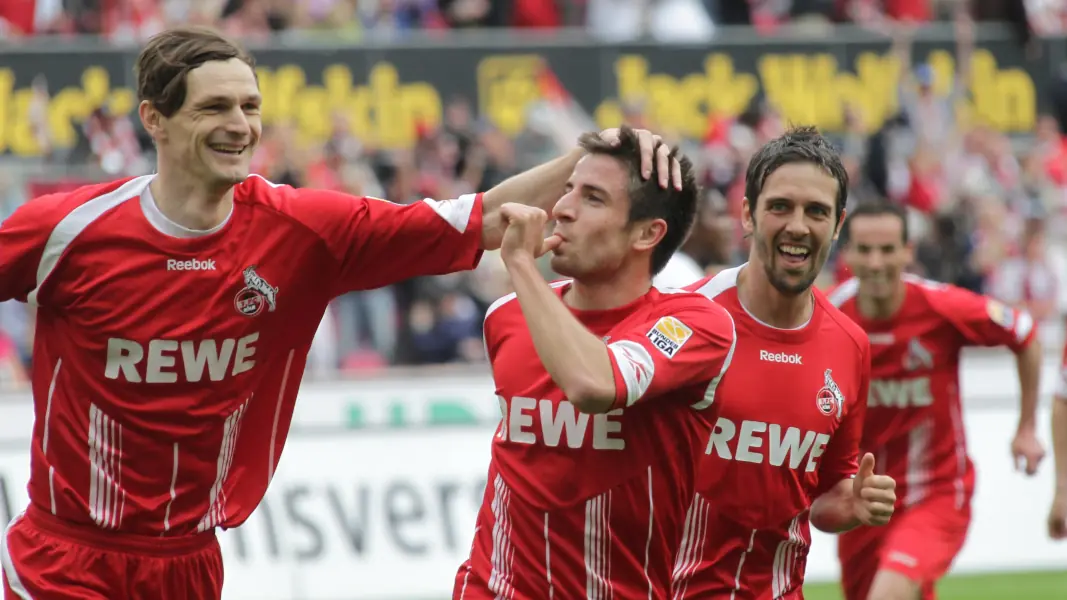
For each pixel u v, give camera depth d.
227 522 14.66
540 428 13.70
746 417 15.63
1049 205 45.81
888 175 44.31
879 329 21.77
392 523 30.77
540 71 42.91
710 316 13.68
